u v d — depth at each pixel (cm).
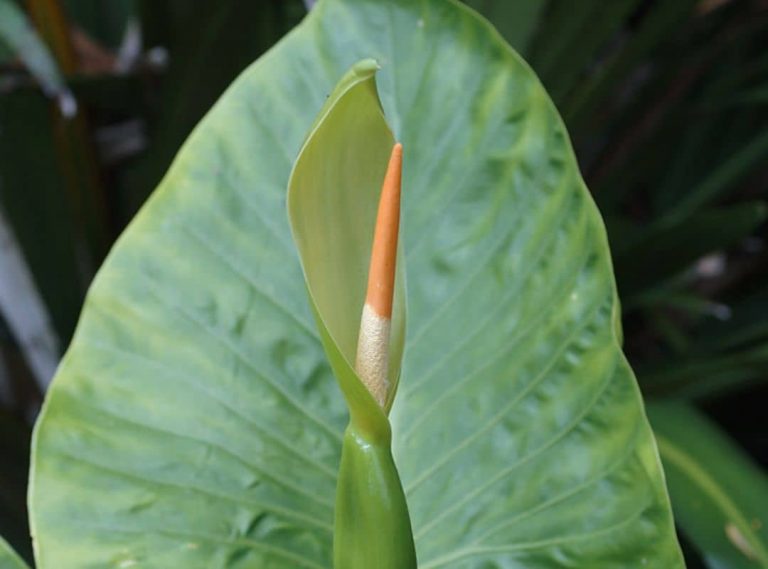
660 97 183
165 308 92
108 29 185
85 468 89
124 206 172
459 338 91
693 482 113
